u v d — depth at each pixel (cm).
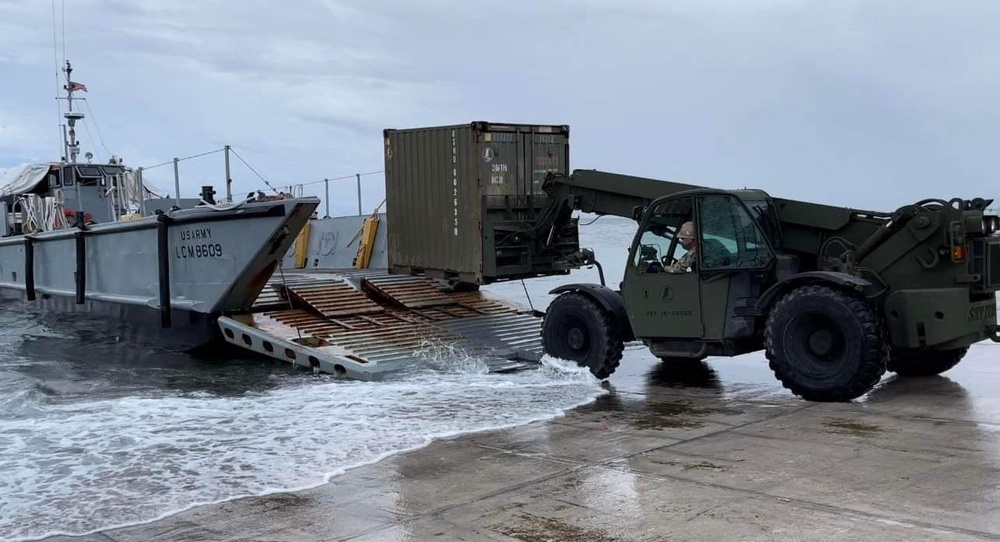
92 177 1579
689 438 625
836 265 800
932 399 752
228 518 464
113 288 1255
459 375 914
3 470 562
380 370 898
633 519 443
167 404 780
